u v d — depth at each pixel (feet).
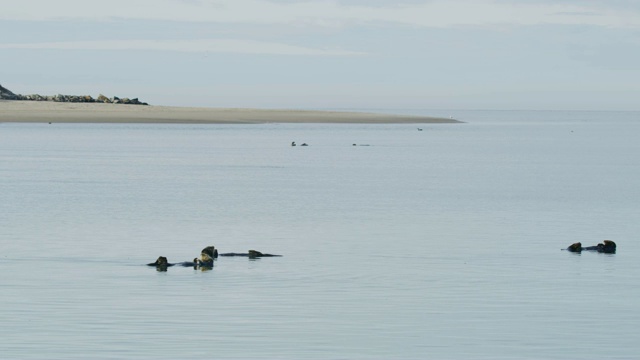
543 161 511.81
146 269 161.79
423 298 138.41
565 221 236.63
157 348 109.40
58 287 144.97
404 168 438.40
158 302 134.00
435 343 112.68
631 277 157.17
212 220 231.91
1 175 363.97
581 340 114.52
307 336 115.44
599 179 381.40
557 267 167.02
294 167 435.12
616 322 123.75
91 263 167.53
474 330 119.03
